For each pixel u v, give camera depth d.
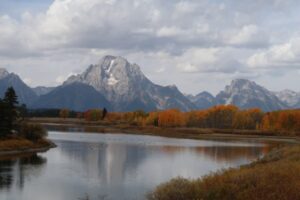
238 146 99.44
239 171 23.62
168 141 115.12
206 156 70.44
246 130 177.62
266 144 109.56
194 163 58.31
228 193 17.20
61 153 71.19
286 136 158.25
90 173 46.31
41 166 52.31
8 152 68.44
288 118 174.62
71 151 75.44
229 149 88.62
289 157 31.12
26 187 36.66
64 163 55.97
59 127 191.75
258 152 80.56
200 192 18.27
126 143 100.31
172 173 46.59
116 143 99.44
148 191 34.38
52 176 43.56
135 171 48.53
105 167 52.16
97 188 36.19
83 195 32.94
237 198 16.44
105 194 33.16
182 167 52.94
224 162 60.22
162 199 19.78
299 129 171.75
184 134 158.50
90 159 61.88
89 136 127.44
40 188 36.19
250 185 17.69
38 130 84.69
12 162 56.47
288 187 16.16
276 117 182.88
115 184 38.38
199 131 168.50
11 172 46.34
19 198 31.97
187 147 92.44
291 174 18.88
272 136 157.12
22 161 57.91
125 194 33.12
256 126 186.50
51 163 55.84
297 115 173.75
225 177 19.75
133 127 196.38
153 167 52.81
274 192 15.82
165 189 20.42
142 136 139.12
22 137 81.12
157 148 86.81
